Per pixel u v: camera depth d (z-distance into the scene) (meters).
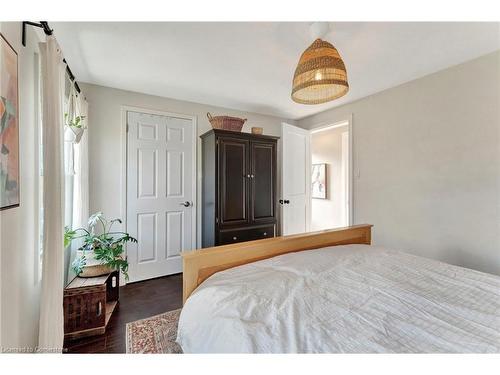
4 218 1.00
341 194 4.56
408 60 2.07
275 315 0.89
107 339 1.69
